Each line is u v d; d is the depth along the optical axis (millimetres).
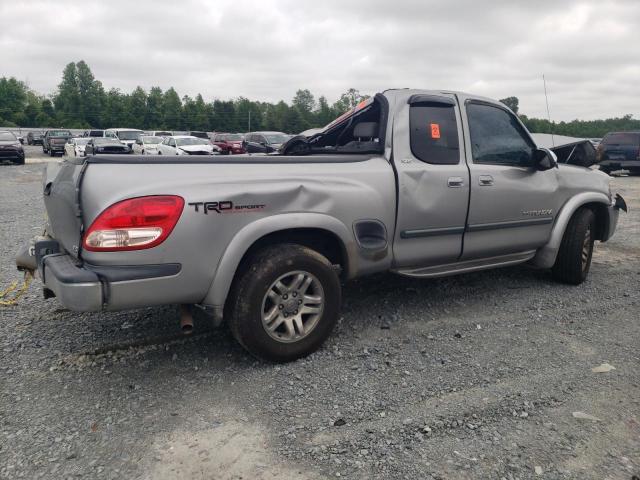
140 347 3885
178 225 3104
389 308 4746
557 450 2688
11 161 26250
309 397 3182
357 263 3906
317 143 5543
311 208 3605
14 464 2541
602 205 5793
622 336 4176
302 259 3531
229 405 3096
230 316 3488
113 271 2988
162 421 2928
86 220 3025
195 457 2615
